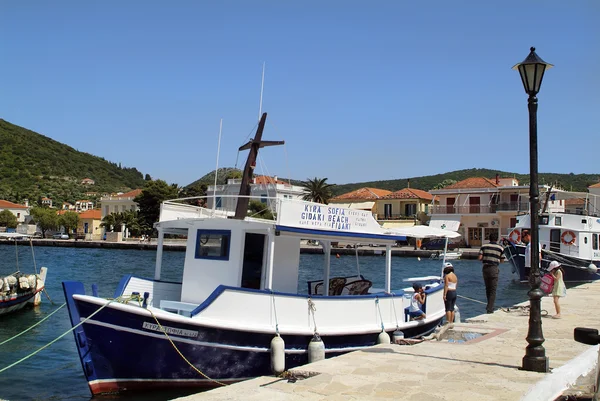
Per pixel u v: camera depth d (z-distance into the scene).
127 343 9.17
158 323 9.18
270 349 10.12
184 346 9.45
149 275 38.28
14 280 20.86
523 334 12.12
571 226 35.94
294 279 12.51
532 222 8.29
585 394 7.52
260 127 12.09
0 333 16.95
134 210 101.75
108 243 78.31
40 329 17.58
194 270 11.55
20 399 10.48
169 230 12.77
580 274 34.66
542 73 8.19
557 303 15.12
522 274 35.38
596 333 5.50
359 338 11.61
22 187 190.38
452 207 70.06
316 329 10.74
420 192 85.50
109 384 9.34
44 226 103.25
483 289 32.34
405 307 13.16
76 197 195.75
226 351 9.80
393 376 7.94
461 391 7.10
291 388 7.36
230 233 11.13
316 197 87.25
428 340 11.30
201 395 7.12
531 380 7.65
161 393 9.73
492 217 67.38
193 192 92.94
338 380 7.74
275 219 10.95
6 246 80.56
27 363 13.20
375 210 83.31
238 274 10.91
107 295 27.58
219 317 9.74
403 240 14.02
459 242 69.00
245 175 11.95
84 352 9.07
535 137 8.21
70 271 40.62
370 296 12.00
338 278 14.42
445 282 14.71
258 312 10.10
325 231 11.43
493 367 8.51
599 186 69.94
